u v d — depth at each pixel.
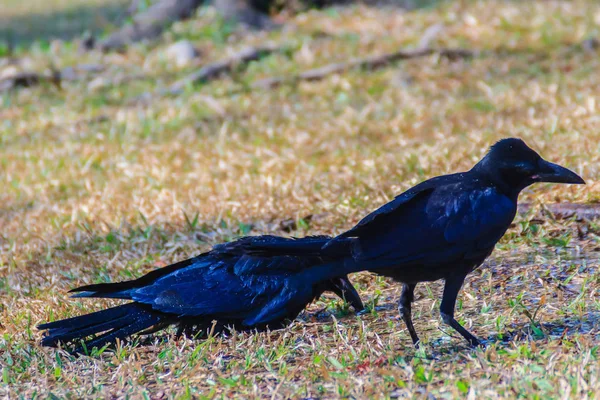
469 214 7.01
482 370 6.51
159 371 7.27
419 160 12.56
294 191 12.01
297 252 7.07
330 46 20.58
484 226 7.02
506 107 15.32
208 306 7.92
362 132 14.99
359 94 17.47
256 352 7.35
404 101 16.64
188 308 7.88
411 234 6.96
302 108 17.02
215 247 8.27
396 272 7.12
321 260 7.50
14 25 29.95
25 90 20.16
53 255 10.98
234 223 11.31
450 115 15.27
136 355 7.65
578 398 5.80
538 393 5.97
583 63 17.83
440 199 7.10
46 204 13.31
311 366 6.95
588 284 8.31
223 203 12.05
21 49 23.61
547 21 20.83
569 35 19.77
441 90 17.06
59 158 15.58
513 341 7.10
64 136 17.02
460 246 7.00
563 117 13.91
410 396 6.10
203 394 6.64
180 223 11.51
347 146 14.27
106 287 7.92
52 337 7.58
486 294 8.42
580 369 6.13
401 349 7.32
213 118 16.94
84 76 20.66
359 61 19.09
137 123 17.25
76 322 7.70
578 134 12.58
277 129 15.78
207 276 8.07
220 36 22.00
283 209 11.54
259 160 14.07
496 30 20.61
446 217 7.00
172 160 14.70
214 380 6.93
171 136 16.22
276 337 8.00
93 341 7.64
